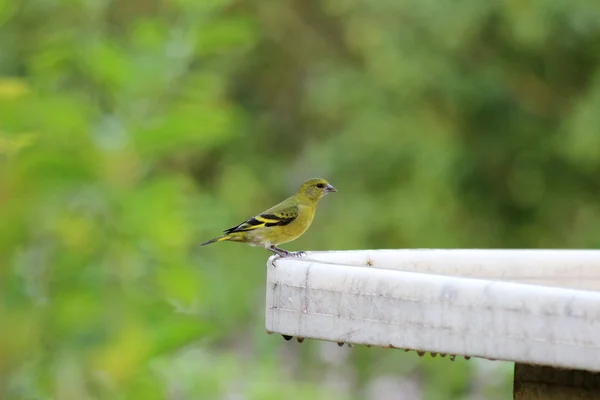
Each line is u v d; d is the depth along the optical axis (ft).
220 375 41.11
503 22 59.62
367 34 70.54
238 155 82.64
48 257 30.99
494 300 15.94
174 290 32.30
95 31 38.45
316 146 76.33
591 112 58.75
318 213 75.51
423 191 64.44
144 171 33.14
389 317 17.02
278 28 88.89
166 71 34.24
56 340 29.78
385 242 68.08
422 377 77.41
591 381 18.39
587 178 61.67
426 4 61.16
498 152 61.87
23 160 30.22
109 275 31.45
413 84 62.39
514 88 61.52
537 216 62.54
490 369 60.54
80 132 31.12
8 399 29.25
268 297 19.25
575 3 57.98
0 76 43.65
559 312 15.43
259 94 88.07
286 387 57.47
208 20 36.50
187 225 34.96
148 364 30.12
